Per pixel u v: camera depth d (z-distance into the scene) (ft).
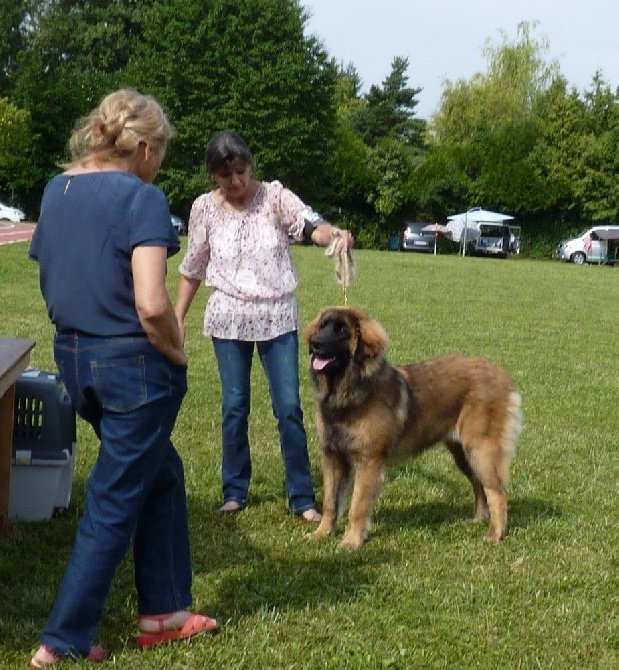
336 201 179.11
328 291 68.18
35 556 15.48
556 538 18.08
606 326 58.39
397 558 16.47
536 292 80.74
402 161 177.58
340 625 13.25
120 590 14.19
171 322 10.73
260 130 159.84
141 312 10.50
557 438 27.12
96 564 11.03
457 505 20.38
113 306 10.80
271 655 12.15
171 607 12.27
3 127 150.00
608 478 23.07
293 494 18.79
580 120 178.40
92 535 11.04
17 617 13.06
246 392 18.67
